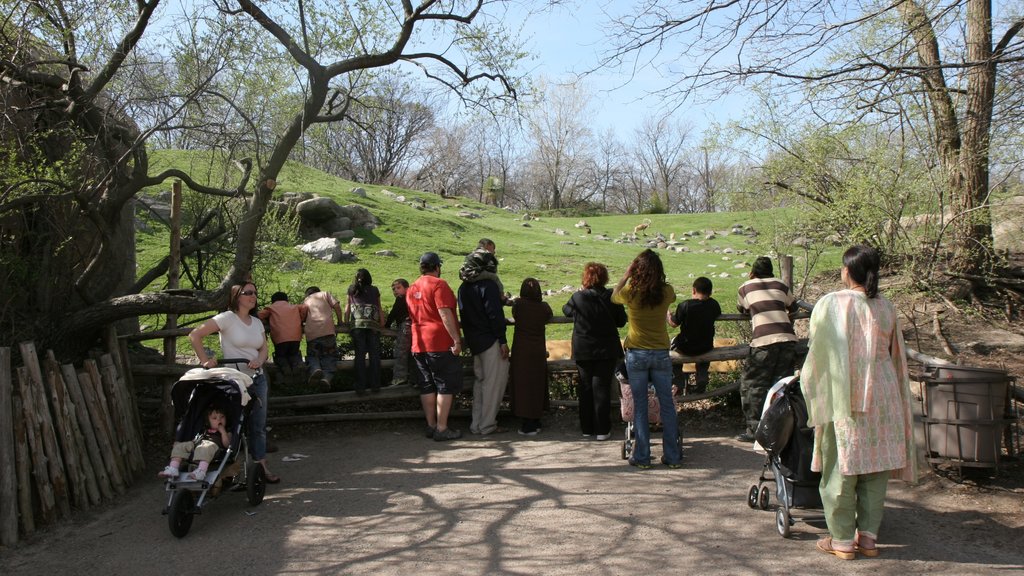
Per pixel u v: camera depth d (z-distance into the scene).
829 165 11.77
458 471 6.84
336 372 8.80
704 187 79.94
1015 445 6.61
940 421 5.88
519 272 21.69
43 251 7.74
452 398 7.93
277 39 8.34
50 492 5.69
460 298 8.17
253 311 7.16
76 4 7.46
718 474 6.48
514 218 40.47
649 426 7.22
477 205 43.94
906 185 11.06
